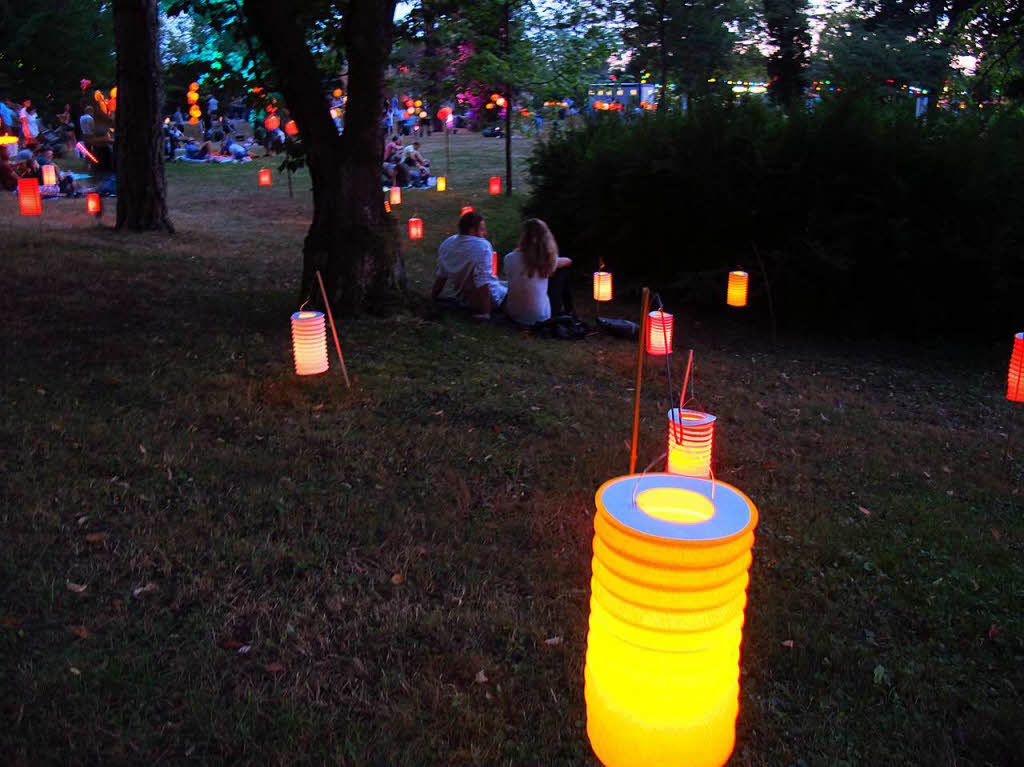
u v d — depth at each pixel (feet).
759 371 31.04
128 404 20.66
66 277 33.42
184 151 115.75
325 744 10.03
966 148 37.32
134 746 9.71
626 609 5.87
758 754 10.43
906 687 11.82
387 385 23.65
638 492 6.20
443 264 33.73
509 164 78.13
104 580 13.01
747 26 77.15
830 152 38.73
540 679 11.44
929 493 20.12
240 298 33.42
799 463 21.21
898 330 38.83
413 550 14.74
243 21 32.42
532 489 17.89
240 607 12.64
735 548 5.69
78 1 106.73
